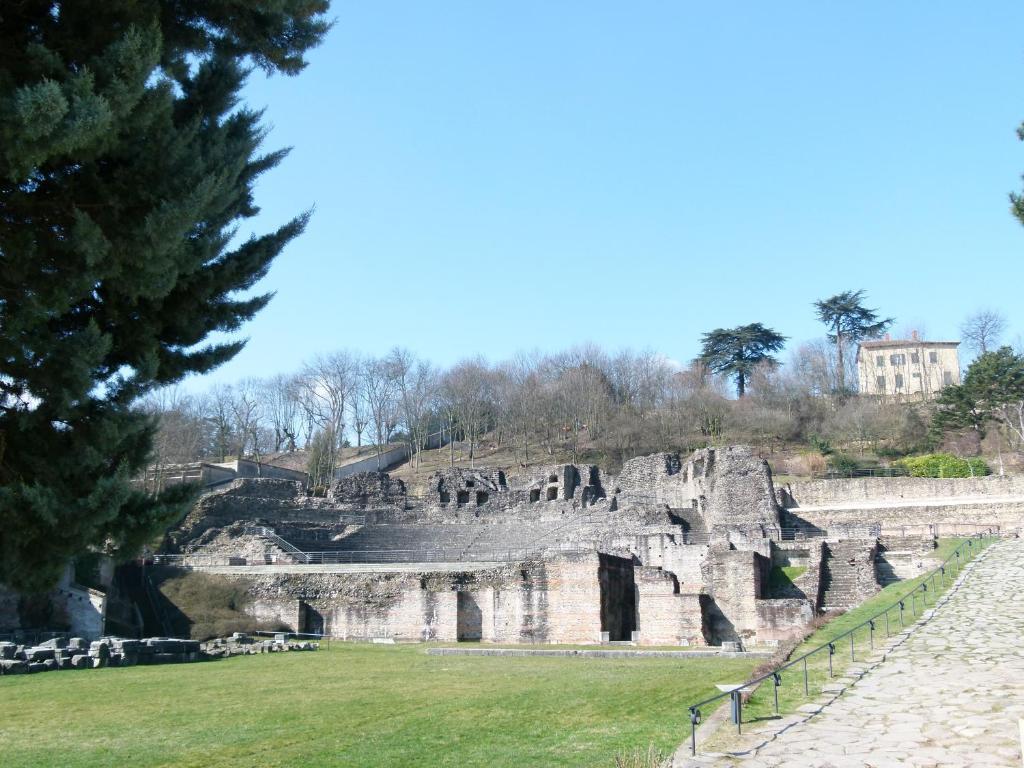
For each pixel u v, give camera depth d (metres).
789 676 20.47
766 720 16.61
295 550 64.44
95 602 48.19
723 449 64.38
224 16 16.77
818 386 112.56
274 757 17.41
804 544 49.69
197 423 102.00
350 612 52.09
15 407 14.31
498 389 122.50
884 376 117.31
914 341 118.19
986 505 59.56
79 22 14.30
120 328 15.67
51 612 47.69
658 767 13.98
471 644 45.88
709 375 117.81
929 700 17.12
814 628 28.36
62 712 23.53
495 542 67.25
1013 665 19.66
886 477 75.31
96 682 29.59
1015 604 27.80
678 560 52.66
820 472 83.88
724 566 45.19
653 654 34.38
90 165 14.02
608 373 121.19
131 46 13.35
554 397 113.56
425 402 119.31
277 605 53.66
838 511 63.47
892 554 46.69
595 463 102.69
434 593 49.62
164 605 55.09
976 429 87.00
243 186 17.58
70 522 13.45
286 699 24.97
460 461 111.00
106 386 14.93
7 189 13.76
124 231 13.98
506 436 118.50
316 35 17.72
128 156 14.28
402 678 28.89
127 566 57.78
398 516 75.31
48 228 14.10
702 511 65.31
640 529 61.78
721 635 44.16
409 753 17.20
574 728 18.64
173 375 16.88
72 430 14.47
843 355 119.62
